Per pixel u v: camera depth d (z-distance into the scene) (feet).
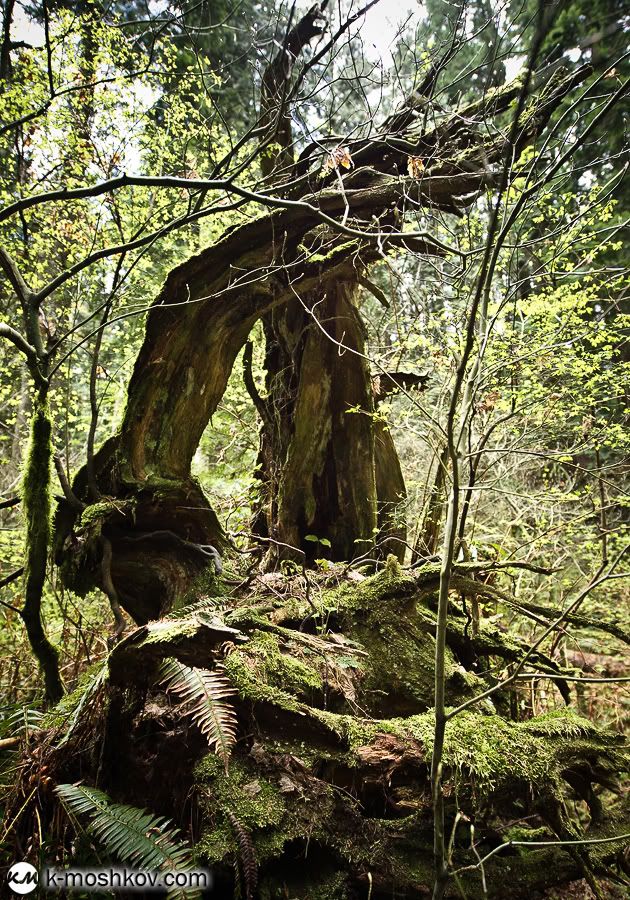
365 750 7.09
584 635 17.11
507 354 13.01
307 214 11.80
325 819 6.72
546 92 9.25
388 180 11.80
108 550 11.10
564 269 13.10
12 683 12.68
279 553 13.44
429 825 7.26
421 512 14.33
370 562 13.08
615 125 10.78
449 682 8.99
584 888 8.38
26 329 10.60
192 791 6.86
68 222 14.75
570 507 18.20
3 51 12.10
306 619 9.30
